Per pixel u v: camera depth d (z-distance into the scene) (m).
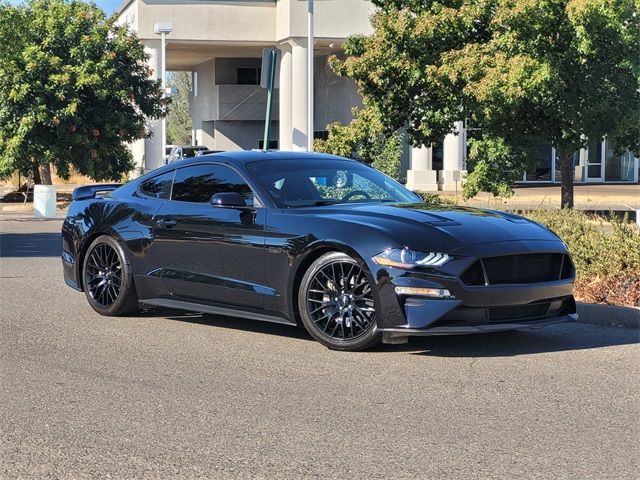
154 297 8.21
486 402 5.51
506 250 6.56
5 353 6.99
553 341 7.31
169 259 7.98
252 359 6.73
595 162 38.56
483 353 6.86
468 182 18.33
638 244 9.29
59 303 9.45
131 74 31.05
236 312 7.50
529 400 5.55
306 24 38.31
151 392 5.79
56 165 29.92
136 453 4.58
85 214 8.84
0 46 25.66
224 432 4.92
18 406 5.48
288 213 7.20
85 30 29.84
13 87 28.00
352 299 6.77
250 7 39.53
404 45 17.97
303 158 8.14
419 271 6.41
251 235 7.31
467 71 16.56
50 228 20.50
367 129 19.72
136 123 30.75
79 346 7.24
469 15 17.33
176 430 4.96
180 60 51.16
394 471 4.28
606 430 4.95
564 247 6.98
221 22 39.38
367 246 6.61
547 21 16.17
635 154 17.80
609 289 8.77
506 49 16.67
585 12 15.15
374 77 18.02
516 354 6.82
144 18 38.72
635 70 16.09
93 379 6.14
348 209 7.23
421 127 18.61
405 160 40.00
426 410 5.34
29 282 11.11
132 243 8.29
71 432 4.95
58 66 28.58
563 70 16.22
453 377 6.12
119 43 30.23
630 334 7.61
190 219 7.81
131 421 5.14
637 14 15.77
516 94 15.83
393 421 5.12
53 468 4.37
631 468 4.32
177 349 7.11
